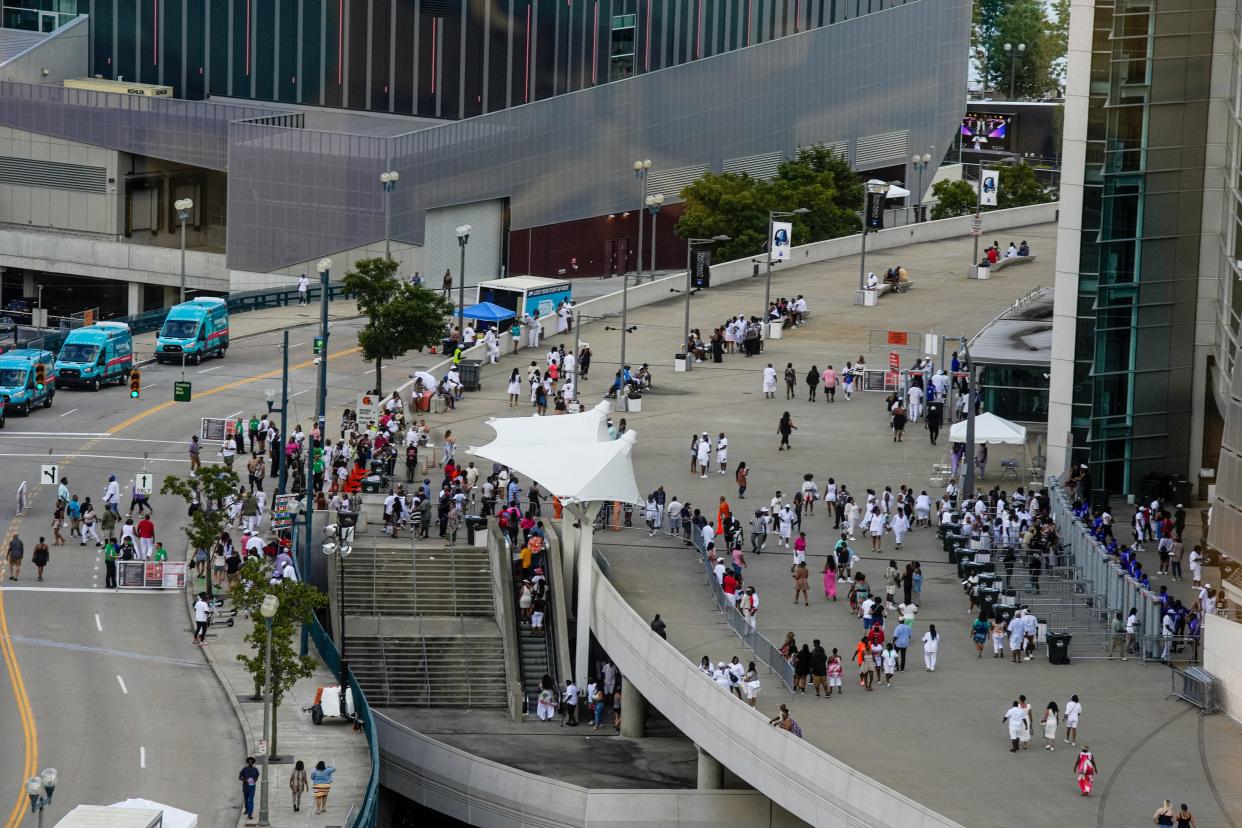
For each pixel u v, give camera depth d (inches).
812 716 3159.5
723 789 3260.3
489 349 5575.8
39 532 4220.0
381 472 4419.3
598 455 3762.3
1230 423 3405.5
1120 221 4456.2
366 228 6899.6
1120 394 4510.3
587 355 5413.4
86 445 4778.5
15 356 5032.0
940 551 4062.5
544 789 3245.6
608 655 3708.2
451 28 7426.2
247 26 7519.7
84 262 7416.3
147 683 3511.3
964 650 3481.8
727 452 4697.3
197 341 5590.6
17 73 7445.9
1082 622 3595.0
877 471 4616.1
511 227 7347.4
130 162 7386.8
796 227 7135.8
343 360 5728.3
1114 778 2918.3
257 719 3405.5
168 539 4192.9
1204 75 4409.5
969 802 2822.3
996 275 6825.8
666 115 7819.9
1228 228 4175.7
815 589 3833.7
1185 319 4495.6
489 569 4106.8
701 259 5541.3
